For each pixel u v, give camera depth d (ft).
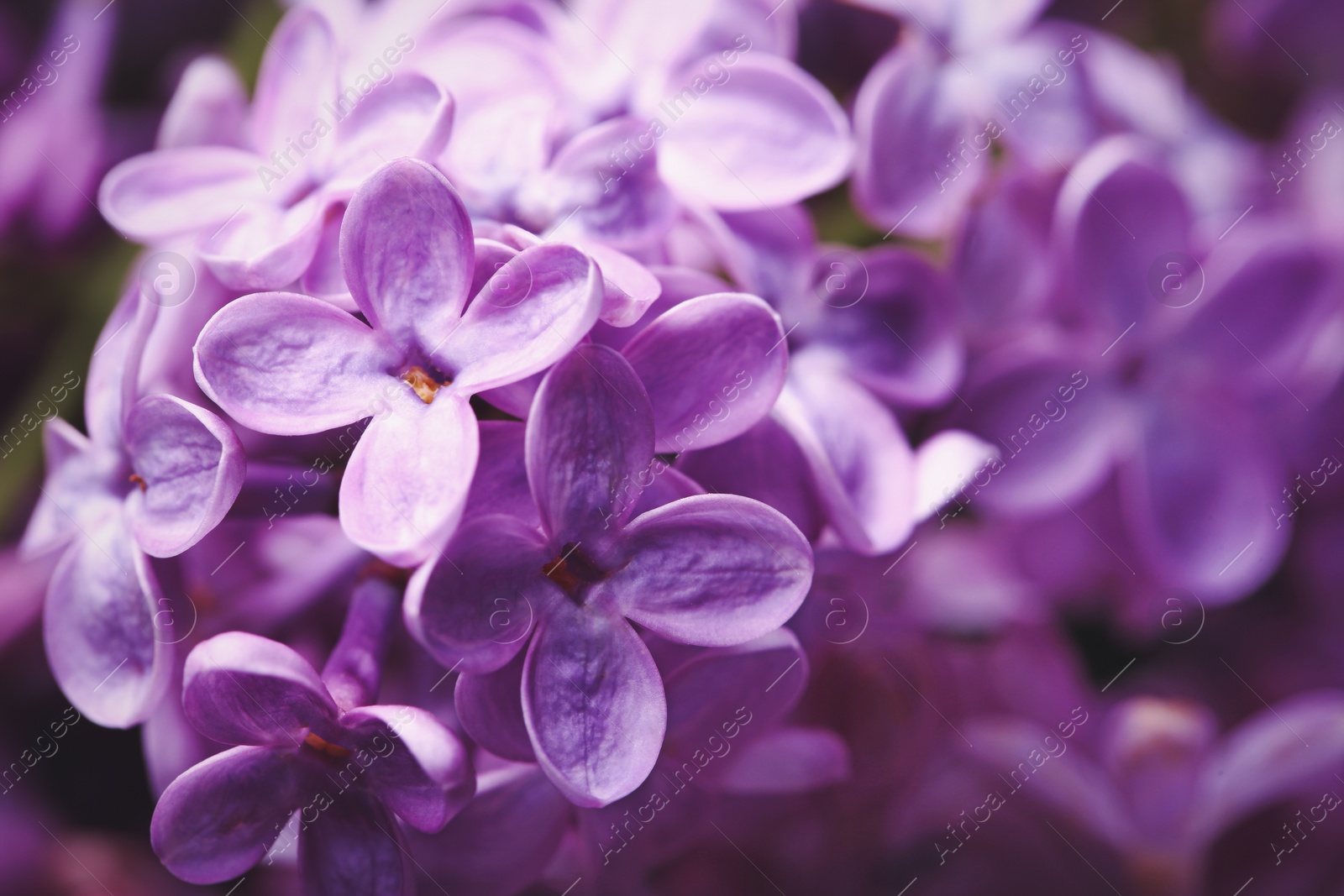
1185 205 0.58
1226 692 0.63
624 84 0.55
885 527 0.54
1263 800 0.60
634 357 0.50
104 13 0.69
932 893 0.59
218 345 0.49
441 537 0.48
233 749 0.49
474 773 0.49
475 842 0.51
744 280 0.54
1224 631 0.63
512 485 0.50
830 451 0.55
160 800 0.49
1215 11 0.66
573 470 0.49
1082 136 0.59
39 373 0.66
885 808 0.57
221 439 0.49
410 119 0.52
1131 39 0.66
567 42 0.57
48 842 0.60
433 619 0.48
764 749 0.53
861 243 0.60
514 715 0.50
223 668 0.48
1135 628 0.62
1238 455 0.60
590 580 0.50
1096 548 0.61
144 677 0.52
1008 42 0.59
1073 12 0.66
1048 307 0.59
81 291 0.66
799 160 0.54
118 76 0.71
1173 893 0.60
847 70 0.59
